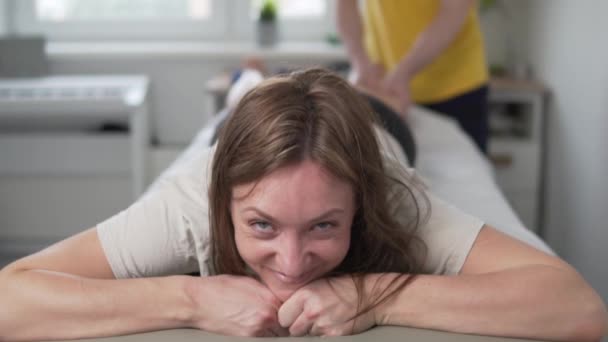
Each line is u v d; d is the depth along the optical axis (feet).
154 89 10.20
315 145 2.75
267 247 2.88
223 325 2.98
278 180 2.74
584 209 7.75
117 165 10.14
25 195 10.16
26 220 10.23
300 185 2.74
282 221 2.78
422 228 3.39
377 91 7.28
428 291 3.04
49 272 3.10
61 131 10.22
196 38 10.73
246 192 2.81
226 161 2.86
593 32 7.47
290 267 2.83
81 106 8.45
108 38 10.68
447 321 3.00
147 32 10.69
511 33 10.42
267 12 10.27
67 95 8.56
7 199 10.16
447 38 7.04
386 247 3.29
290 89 2.88
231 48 10.16
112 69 10.12
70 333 2.98
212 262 3.35
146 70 10.16
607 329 3.05
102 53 9.91
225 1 10.67
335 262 2.96
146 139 9.06
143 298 3.02
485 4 10.04
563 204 8.58
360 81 7.38
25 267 3.14
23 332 3.00
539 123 9.30
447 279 3.08
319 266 2.97
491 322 2.97
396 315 3.03
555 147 8.94
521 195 9.49
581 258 7.84
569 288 3.02
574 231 8.13
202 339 2.93
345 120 2.86
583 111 7.80
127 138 10.04
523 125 9.88
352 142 2.86
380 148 3.43
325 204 2.77
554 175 8.98
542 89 9.15
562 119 8.61
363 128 2.97
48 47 10.12
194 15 10.70
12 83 9.15
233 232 3.10
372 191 3.03
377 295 3.04
